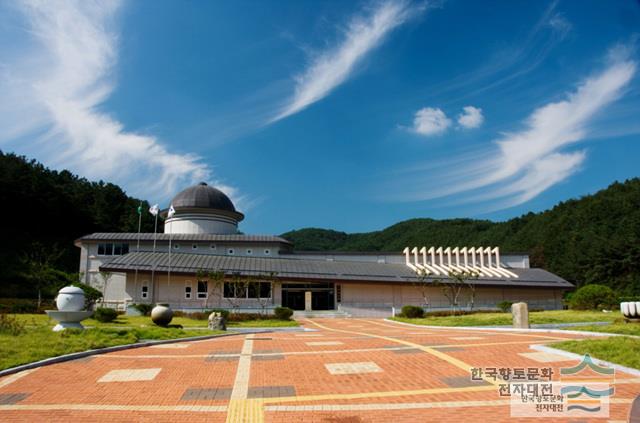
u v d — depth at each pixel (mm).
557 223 90188
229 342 19234
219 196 59438
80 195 90375
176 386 10773
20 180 78938
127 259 45500
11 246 73250
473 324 29469
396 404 9055
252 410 8789
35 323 23125
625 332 19938
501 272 57844
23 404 9344
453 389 10125
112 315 29781
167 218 58906
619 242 72750
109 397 9852
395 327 30312
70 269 75875
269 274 47250
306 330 27844
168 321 26484
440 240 111375
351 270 52219
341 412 8578
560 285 56844
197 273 42812
